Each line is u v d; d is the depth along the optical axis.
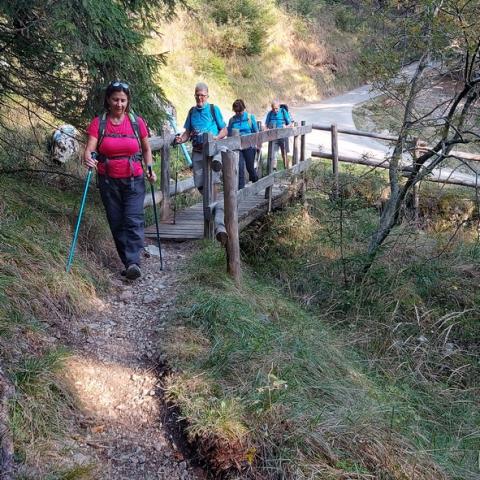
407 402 4.32
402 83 5.57
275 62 23.12
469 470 3.47
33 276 3.99
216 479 2.88
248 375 3.41
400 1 5.26
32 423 2.80
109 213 4.72
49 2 4.83
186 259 5.39
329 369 3.92
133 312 4.32
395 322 5.71
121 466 2.88
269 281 6.45
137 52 5.98
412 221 8.19
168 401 3.26
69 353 3.46
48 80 5.70
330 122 18.09
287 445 2.94
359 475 2.85
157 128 6.54
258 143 6.84
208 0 21.11
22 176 5.79
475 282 6.55
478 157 9.05
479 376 5.18
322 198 8.94
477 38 4.74
